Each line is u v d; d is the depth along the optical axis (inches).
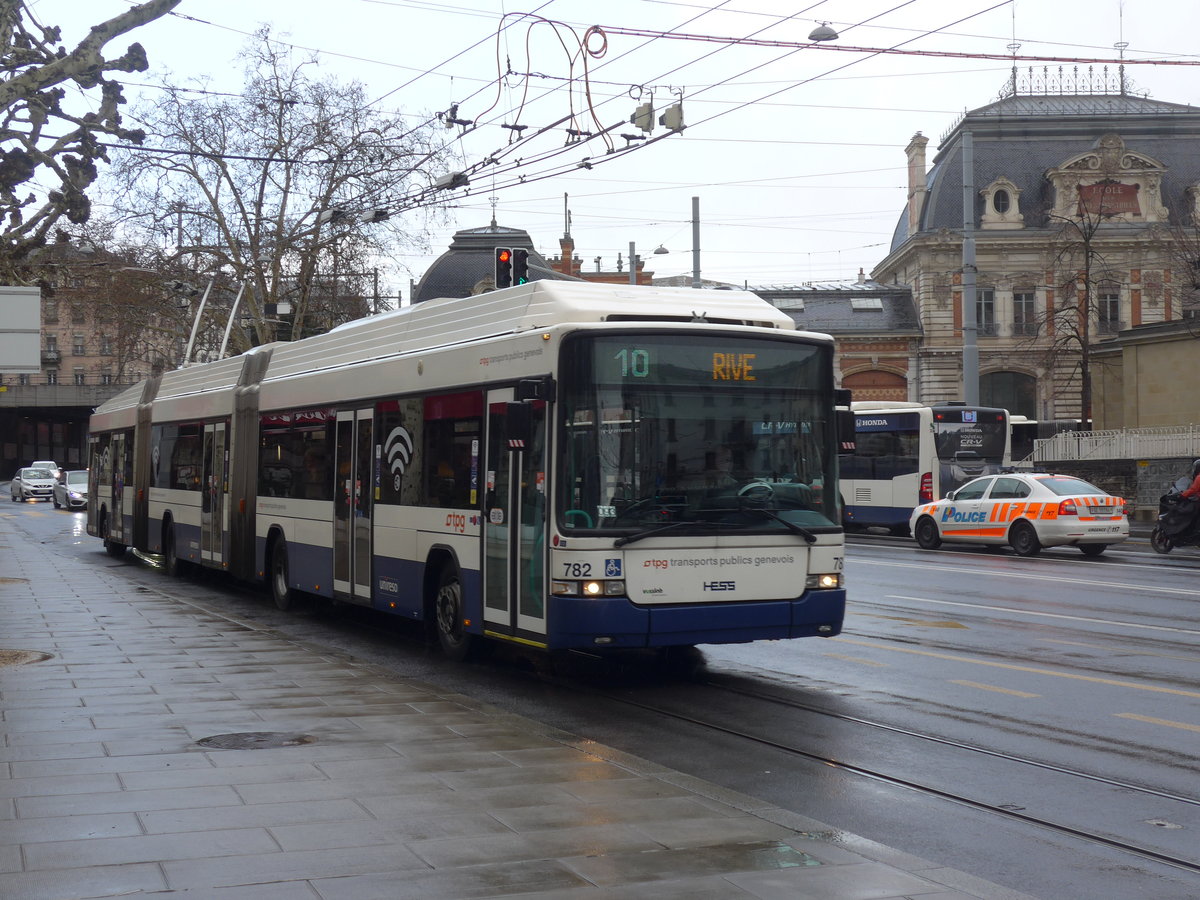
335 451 600.1
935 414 1349.7
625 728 374.0
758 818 253.0
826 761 329.7
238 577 740.0
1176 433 1471.5
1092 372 2098.9
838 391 446.0
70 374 4286.4
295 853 228.5
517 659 510.3
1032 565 955.3
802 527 431.8
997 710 394.9
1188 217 2255.2
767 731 367.9
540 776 289.0
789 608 427.5
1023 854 250.5
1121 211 2481.5
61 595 751.7
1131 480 1520.7
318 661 477.7
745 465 426.6
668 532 411.2
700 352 424.8
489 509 454.9
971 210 1301.7
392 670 479.2
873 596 724.7
